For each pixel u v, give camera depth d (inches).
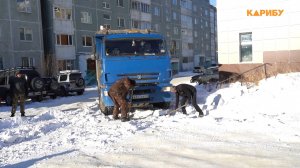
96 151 266.2
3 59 1238.9
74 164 233.6
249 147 248.8
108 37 452.8
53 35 1448.1
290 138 268.1
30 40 1341.0
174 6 2549.2
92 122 405.1
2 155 273.6
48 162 243.4
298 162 209.3
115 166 223.6
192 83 884.6
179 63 2608.3
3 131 375.9
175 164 220.4
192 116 392.5
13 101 510.6
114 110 417.7
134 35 460.1
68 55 1504.7
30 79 791.7
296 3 608.7
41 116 462.9
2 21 1240.8
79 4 1576.0
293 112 367.9
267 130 297.6
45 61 1349.7
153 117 407.2
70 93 1037.2
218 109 427.2
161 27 2352.4
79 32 1569.9
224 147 252.5
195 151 246.7
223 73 695.7
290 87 455.2
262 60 650.8
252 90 498.9
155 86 459.2
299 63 609.3
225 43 693.3
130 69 449.1
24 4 1322.6
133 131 327.6
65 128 376.2
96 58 505.0
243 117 363.6
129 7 1957.4
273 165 206.2
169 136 299.3
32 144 306.7
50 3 1448.1
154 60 456.8
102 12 1720.0
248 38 673.0
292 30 615.8
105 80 444.5
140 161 231.9
